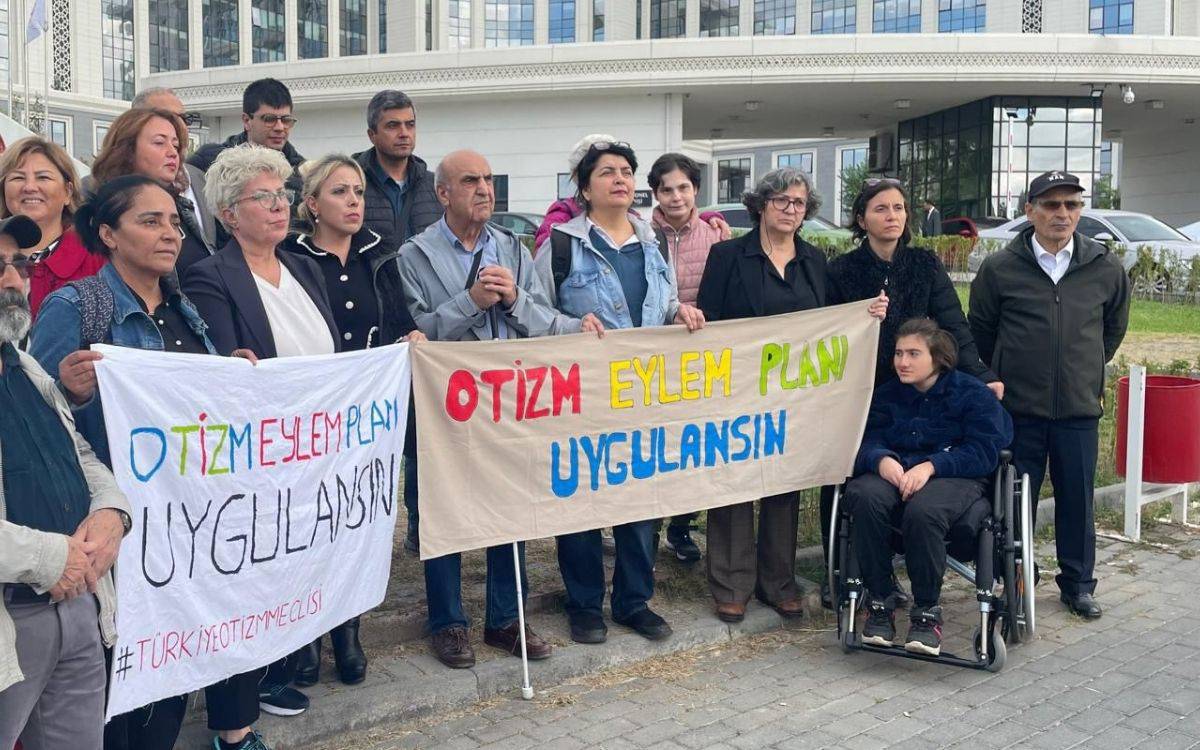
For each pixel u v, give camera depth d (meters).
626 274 4.99
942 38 24.72
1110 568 6.30
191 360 3.28
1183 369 9.98
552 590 5.36
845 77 24.69
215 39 58.59
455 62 25.16
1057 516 5.61
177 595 3.30
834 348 5.33
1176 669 4.82
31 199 4.11
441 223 4.76
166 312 3.45
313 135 26.61
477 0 53.12
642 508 4.93
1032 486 5.61
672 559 6.07
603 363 4.75
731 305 5.25
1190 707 4.42
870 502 4.81
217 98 26.84
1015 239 5.61
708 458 5.09
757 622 5.29
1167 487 7.25
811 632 5.31
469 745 4.04
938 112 29.86
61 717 2.76
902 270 5.41
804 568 5.99
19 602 2.58
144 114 4.41
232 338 3.73
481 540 4.47
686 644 5.05
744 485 5.20
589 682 4.67
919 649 4.68
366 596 4.13
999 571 5.13
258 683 3.72
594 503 4.80
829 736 4.14
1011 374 5.52
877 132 33.59
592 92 25.31
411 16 53.22
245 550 3.53
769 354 5.19
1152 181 35.44
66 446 2.73
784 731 4.18
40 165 4.13
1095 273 5.46
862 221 5.52
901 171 32.28
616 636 4.99
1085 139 27.66
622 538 5.02
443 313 4.50
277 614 3.68
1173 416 6.75
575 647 4.84
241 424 3.47
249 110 5.70
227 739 3.71
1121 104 28.59
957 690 4.59
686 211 5.59
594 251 4.90
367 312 4.50
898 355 5.17
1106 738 4.13
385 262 4.59
